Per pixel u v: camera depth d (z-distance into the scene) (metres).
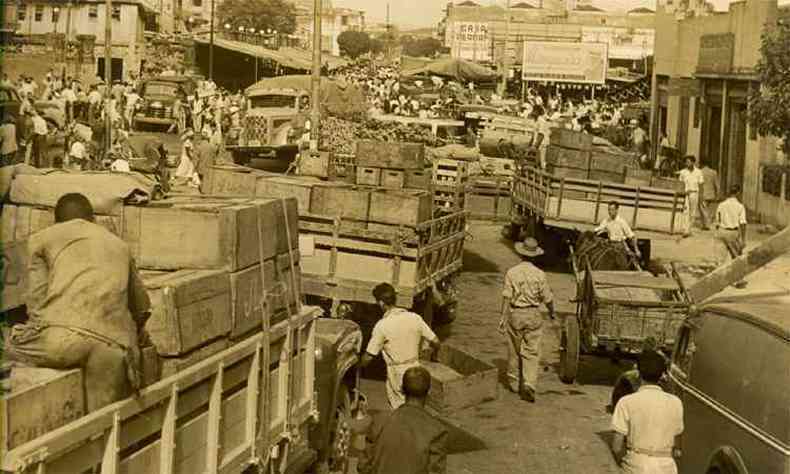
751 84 29.02
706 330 8.66
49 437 4.50
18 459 4.28
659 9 40.50
